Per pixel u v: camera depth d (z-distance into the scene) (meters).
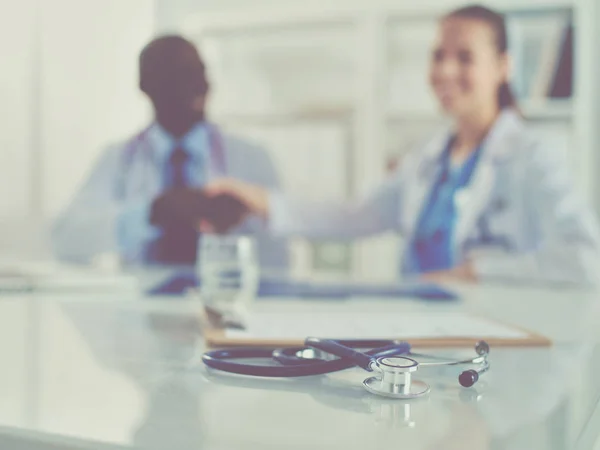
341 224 1.69
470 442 0.25
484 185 1.54
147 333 0.53
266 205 1.65
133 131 1.96
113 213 1.64
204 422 0.27
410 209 1.67
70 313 0.66
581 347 0.48
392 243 2.14
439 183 1.65
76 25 2.12
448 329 0.53
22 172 2.35
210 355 0.39
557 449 0.24
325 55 2.20
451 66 1.61
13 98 2.30
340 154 2.13
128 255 1.64
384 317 0.61
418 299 0.82
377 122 2.14
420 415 0.29
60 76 2.17
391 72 2.14
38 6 2.21
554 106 1.98
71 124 2.20
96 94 2.07
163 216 1.61
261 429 0.26
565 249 1.25
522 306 0.77
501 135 1.56
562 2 1.95
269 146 2.20
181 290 0.87
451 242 1.59
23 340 0.49
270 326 0.53
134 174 1.67
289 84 2.23
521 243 1.49
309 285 0.97
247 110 2.26
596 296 0.89
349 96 2.18
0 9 2.24
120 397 0.32
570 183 1.47
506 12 1.99
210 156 1.67
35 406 0.30
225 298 0.71
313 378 0.36
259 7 2.30
